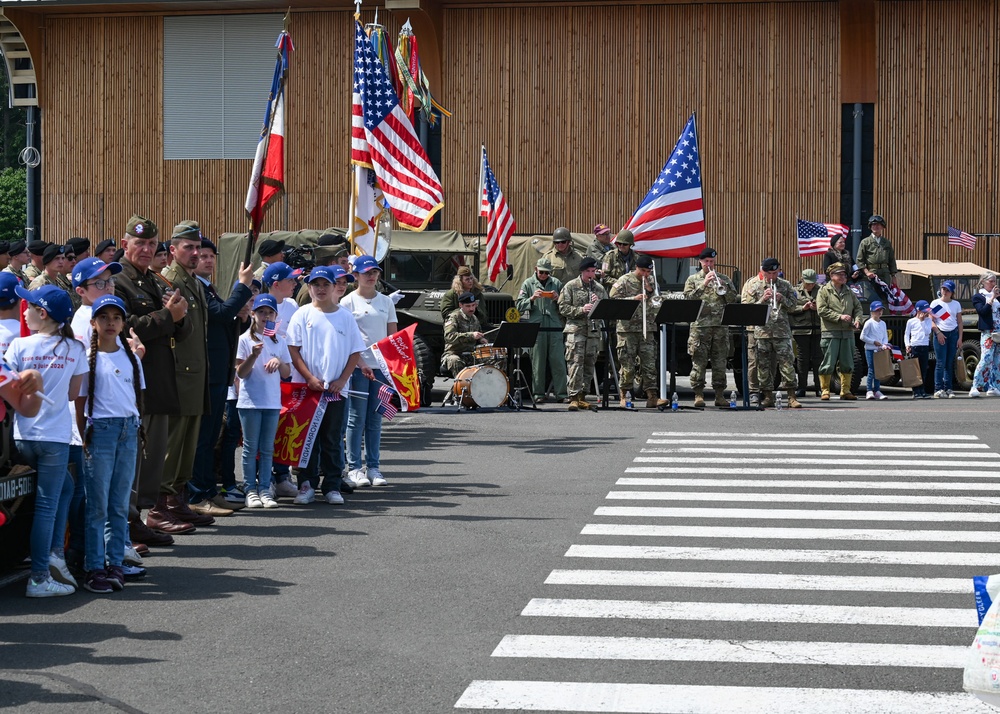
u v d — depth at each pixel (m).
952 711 5.88
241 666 6.65
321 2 35.69
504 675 6.46
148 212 37.31
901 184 34.53
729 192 34.97
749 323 19.22
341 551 9.62
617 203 35.34
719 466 13.84
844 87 34.38
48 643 7.11
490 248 22.91
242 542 9.99
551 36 35.44
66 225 37.69
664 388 19.95
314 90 36.34
